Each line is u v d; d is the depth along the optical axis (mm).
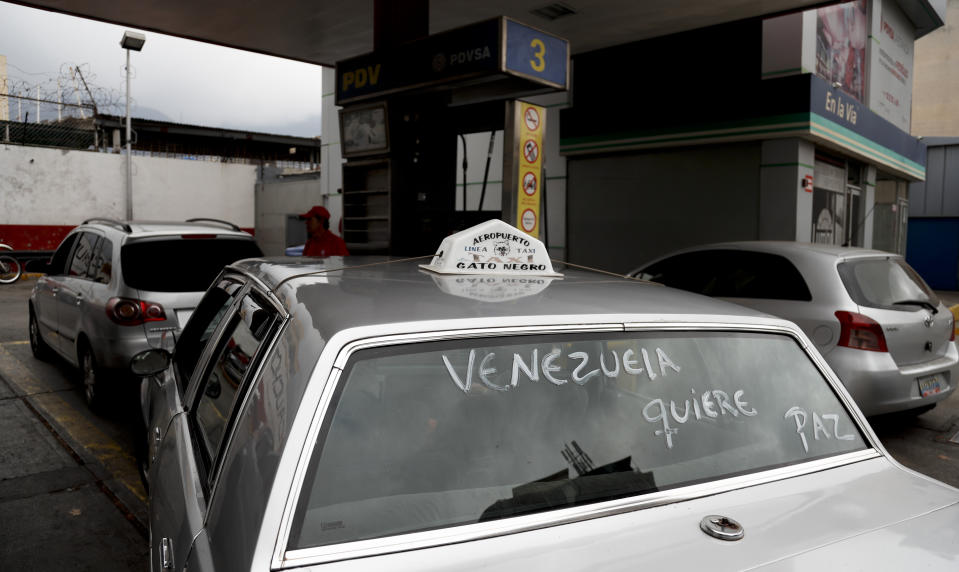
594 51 11359
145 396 3156
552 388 1660
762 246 5465
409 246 7125
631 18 9016
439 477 1476
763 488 1727
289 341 1609
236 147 27375
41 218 18938
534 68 5996
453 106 6863
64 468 4367
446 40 6227
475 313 1680
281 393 1472
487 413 1580
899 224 17938
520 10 8734
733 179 10453
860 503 1690
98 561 3250
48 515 3711
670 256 6129
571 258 12641
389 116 6953
